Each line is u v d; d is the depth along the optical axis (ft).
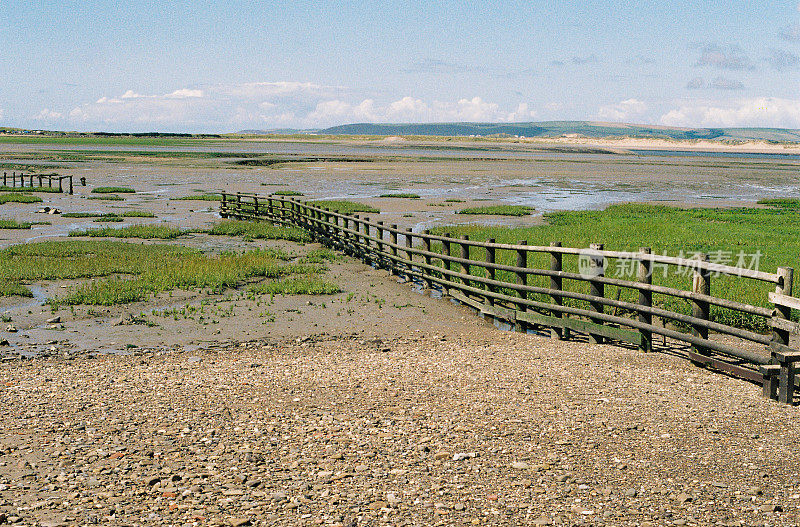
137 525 17.47
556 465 22.03
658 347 38.86
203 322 45.32
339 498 19.49
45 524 17.28
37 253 69.36
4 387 30.35
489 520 18.28
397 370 33.58
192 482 20.40
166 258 67.72
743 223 108.88
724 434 24.86
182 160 320.91
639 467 21.91
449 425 25.63
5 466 21.31
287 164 305.53
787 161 554.46
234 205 116.57
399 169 281.33
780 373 28.50
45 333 41.70
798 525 18.11
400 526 17.87
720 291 50.62
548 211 134.72
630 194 185.37
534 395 29.35
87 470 21.08
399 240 87.45
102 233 86.79
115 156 351.87
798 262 66.90
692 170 335.67
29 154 352.08
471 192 180.55
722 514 18.72
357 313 48.85
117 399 28.68
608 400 28.63
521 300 43.57
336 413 27.02
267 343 40.22
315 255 74.23
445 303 52.80
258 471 21.36
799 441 24.23
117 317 46.29
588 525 18.04
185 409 27.40
